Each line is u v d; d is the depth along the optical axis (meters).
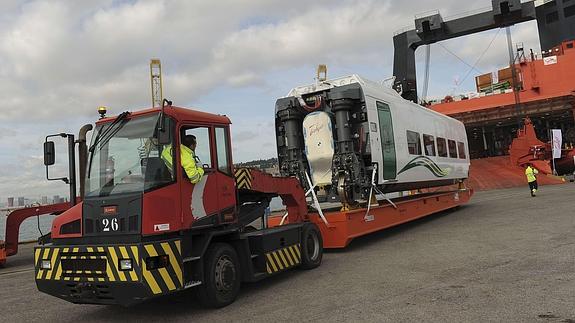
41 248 6.09
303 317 5.62
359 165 10.93
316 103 11.61
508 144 51.53
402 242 11.36
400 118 13.02
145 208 5.57
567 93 38.94
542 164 35.62
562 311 5.10
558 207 15.93
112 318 6.30
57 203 13.66
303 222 9.28
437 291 6.33
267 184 8.45
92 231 5.89
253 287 7.62
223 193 6.77
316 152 11.62
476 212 17.36
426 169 14.72
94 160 6.19
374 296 6.34
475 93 45.97
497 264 7.77
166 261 5.67
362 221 11.12
